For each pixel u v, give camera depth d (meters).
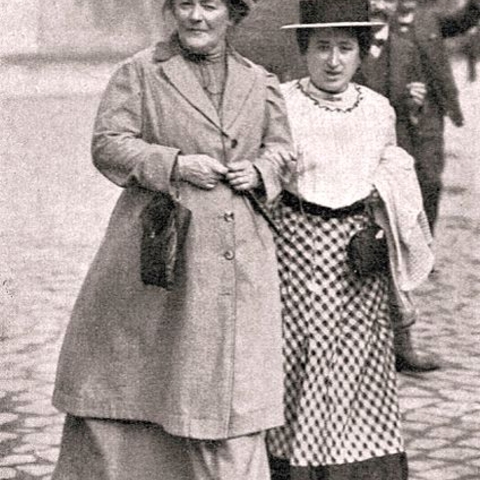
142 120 5.84
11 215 14.66
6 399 8.83
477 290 12.05
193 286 5.75
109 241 5.93
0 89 17.80
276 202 6.43
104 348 5.90
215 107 5.86
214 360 5.72
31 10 18.03
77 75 17.95
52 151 16.42
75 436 6.04
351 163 6.50
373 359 6.50
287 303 6.45
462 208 15.27
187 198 5.78
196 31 5.76
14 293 11.66
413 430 8.17
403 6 10.44
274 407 5.85
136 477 5.93
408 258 6.63
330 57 6.47
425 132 10.95
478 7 11.06
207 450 5.77
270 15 8.82
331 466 6.39
